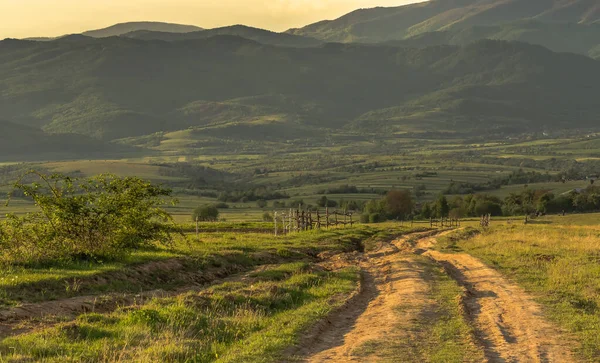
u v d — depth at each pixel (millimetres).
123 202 32031
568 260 36531
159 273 29984
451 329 19750
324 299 25484
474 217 142250
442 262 40062
